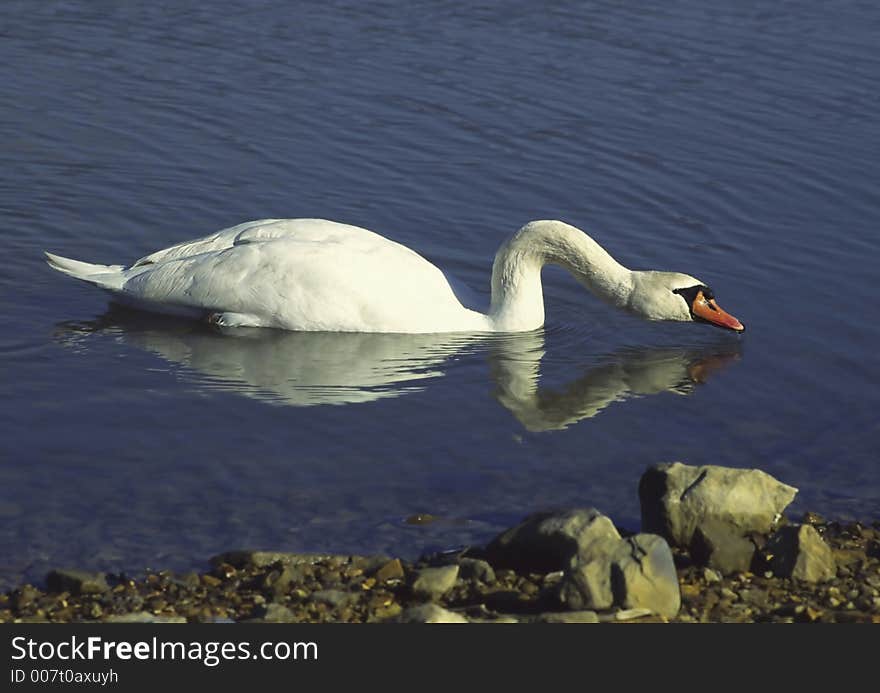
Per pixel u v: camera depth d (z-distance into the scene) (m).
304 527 11.92
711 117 22.34
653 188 20.00
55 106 21.89
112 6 26.36
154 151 20.56
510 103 22.64
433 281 16.20
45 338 15.59
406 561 11.48
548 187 19.95
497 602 10.84
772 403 14.73
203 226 18.53
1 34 24.70
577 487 12.83
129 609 10.57
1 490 12.22
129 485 12.43
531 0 27.33
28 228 18.25
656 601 10.51
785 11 27.08
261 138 21.14
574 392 14.91
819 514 12.51
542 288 17.95
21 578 11.02
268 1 26.94
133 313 16.47
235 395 14.32
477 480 12.87
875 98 23.16
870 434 14.05
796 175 20.47
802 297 17.23
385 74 23.61
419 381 14.92
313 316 15.82
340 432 13.62
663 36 25.67
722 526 11.52
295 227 16.30
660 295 16.36
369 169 20.30
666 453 13.57
